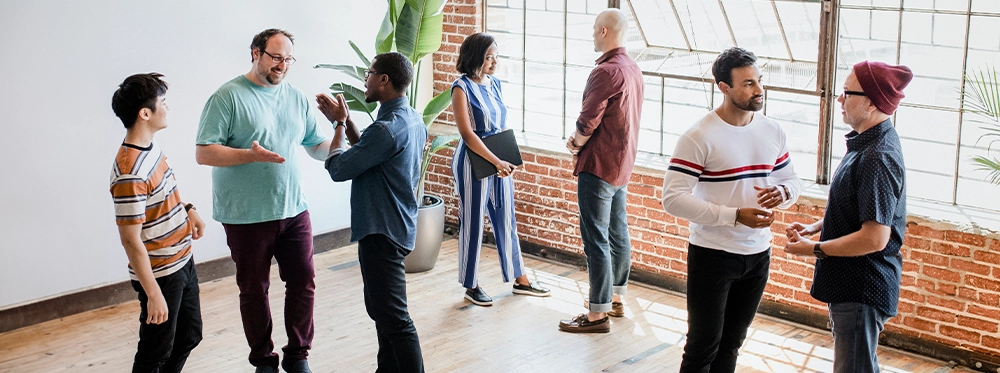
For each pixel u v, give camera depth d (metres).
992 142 4.34
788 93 4.93
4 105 4.61
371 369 4.28
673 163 3.23
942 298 4.31
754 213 3.10
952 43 4.37
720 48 5.16
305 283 4.01
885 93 2.97
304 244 3.99
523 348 4.51
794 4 4.79
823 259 3.16
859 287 3.07
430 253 5.70
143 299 3.38
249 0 5.50
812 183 4.88
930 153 4.54
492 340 4.61
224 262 5.68
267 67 3.76
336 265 5.91
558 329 4.76
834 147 4.82
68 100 4.83
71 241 4.98
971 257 4.19
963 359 4.29
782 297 4.87
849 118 3.08
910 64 4.51
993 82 4.28
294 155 3.95
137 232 3.22
